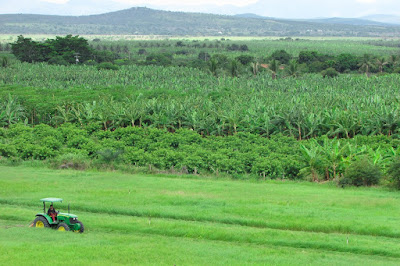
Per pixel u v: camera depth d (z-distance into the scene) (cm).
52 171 4738
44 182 4006
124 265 1930
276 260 2058
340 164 4650
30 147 5525
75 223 2473
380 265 2019
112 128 7500
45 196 3388
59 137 6256
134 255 2062
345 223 2708
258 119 6856
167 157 5159
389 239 2506
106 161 5172
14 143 5741
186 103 7575
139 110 7412
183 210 3019
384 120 6328
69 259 1975
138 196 3453
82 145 5750
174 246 2253
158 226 2597
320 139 5975
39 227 2489
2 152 5503
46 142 5750
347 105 7519
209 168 5078
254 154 5166
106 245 2214
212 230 2522
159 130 6331
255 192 3772
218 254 2136
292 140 6019
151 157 5197
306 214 2934
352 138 6244
